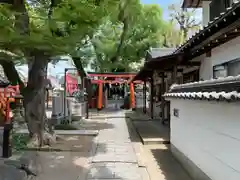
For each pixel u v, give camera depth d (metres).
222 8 7.57
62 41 4.82
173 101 7.02
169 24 21.55
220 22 5.19
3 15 3.96
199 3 10.23
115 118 15.93
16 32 4.17
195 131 4.95
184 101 5.75
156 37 20.08
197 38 6.68
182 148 5.94
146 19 18.77
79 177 5.14
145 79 19.20
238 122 3.14
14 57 5.59
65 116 12.34
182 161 5.90
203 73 8.46
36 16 5.03
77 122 13.34
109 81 21.86
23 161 5.99
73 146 7.81
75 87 18.09
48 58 7.11
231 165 3.35
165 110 13.77
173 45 23.83
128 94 25.38
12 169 5.30
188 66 9.42
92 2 4.79
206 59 8.16
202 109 4.54
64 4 4.54
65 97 12.57
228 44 6.50
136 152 7.16
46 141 7.67
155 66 9.64
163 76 12.95
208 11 9.23
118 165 5.96
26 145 7.33
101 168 5.73
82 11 4.61
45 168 5.65
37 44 4.70
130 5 11.30
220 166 3.73
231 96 2.86
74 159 6.44
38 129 7.57
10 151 6.40
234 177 3.26
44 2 5.29
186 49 8.27
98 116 17.03
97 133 10.01
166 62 8.98
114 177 5.15
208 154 4.22
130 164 6.04
